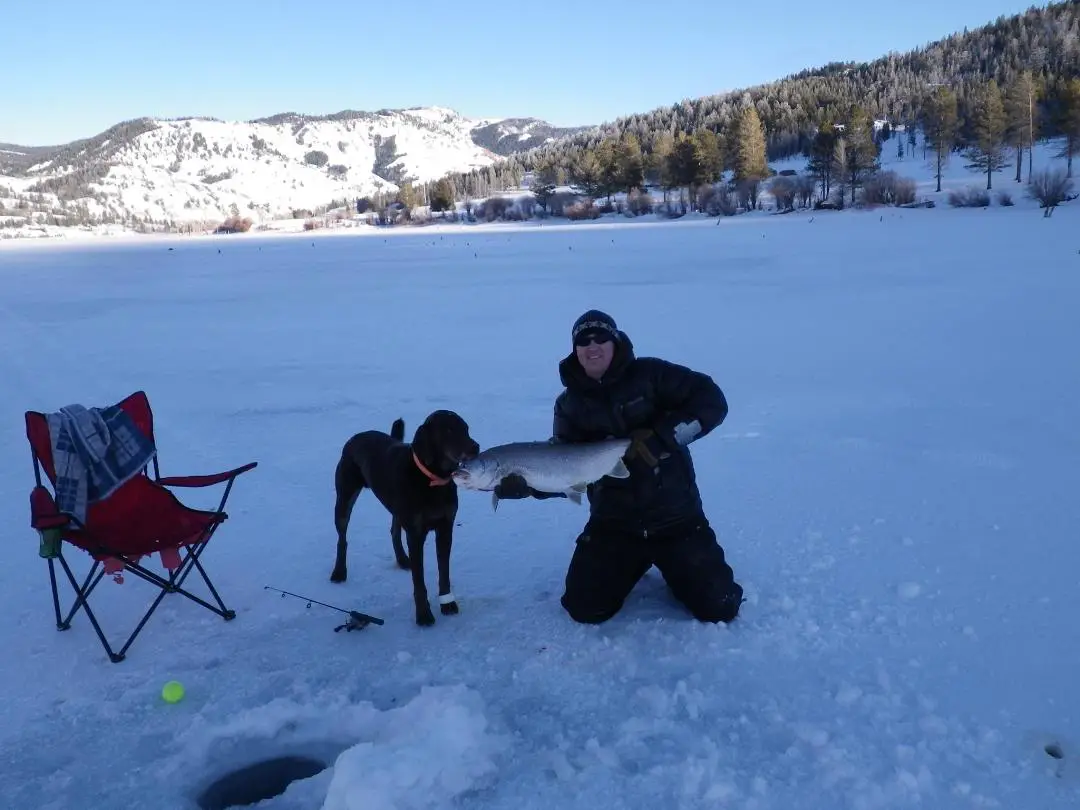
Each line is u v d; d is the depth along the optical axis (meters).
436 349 13.28
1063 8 160.62
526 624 4.16
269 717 3.40
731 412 8.30
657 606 4.32
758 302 17.59
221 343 14.73
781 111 151.38
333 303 21.12
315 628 4.24
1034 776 2.86
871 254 29.73
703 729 3.20
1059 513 5.18
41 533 3.87
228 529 5.68
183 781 3.14
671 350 12.22
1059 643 3.69
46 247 76.94
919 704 3.29
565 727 3.27
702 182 97.44
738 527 5.25
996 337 11.96
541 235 65.00
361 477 4.79
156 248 67.75
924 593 4.22
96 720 3.49
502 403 9.05
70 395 10.56
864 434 7.26
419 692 3.56
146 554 4.15
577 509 5.83
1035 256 25.64
